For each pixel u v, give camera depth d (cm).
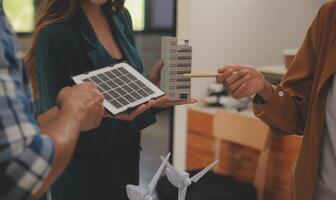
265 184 248
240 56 302
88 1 128
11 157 61
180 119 283
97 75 106
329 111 108
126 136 130
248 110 258
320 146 111
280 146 241
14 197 63
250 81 120
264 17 308
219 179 238
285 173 240
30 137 63
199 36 281
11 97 63
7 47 66
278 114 124
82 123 76
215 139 257
